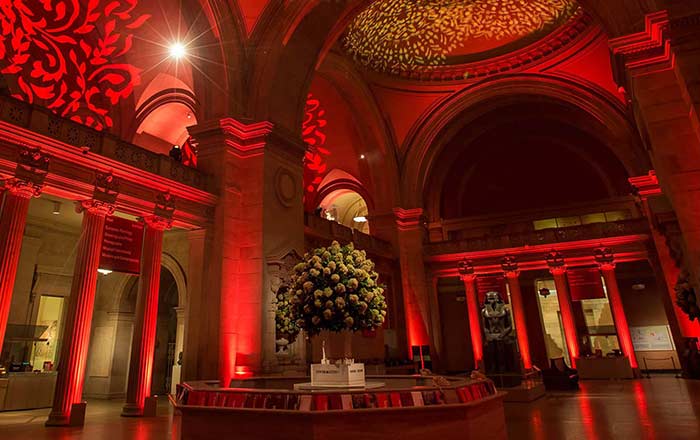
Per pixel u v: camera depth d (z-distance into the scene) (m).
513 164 26.50
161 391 17.17
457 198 27.09
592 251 20.88
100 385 15.54
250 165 13.95
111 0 13.82
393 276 22.95
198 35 14.63
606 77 20.59
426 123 24.05
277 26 14.62
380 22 19.50
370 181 24.86
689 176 9.13
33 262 14.67
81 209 10.34
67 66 14.73
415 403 4.56
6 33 13.37
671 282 17.58
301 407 4.52
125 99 16.48
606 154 24.30
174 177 12.29
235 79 14.33
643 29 10.48
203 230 12.92
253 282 12.89
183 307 14.87
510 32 21.16
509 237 22.42
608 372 18.38
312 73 15.92
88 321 9.96
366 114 22.88
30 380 12.68
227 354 12.24
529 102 24.39
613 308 19.84
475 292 22.95
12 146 9.05
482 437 4.84
